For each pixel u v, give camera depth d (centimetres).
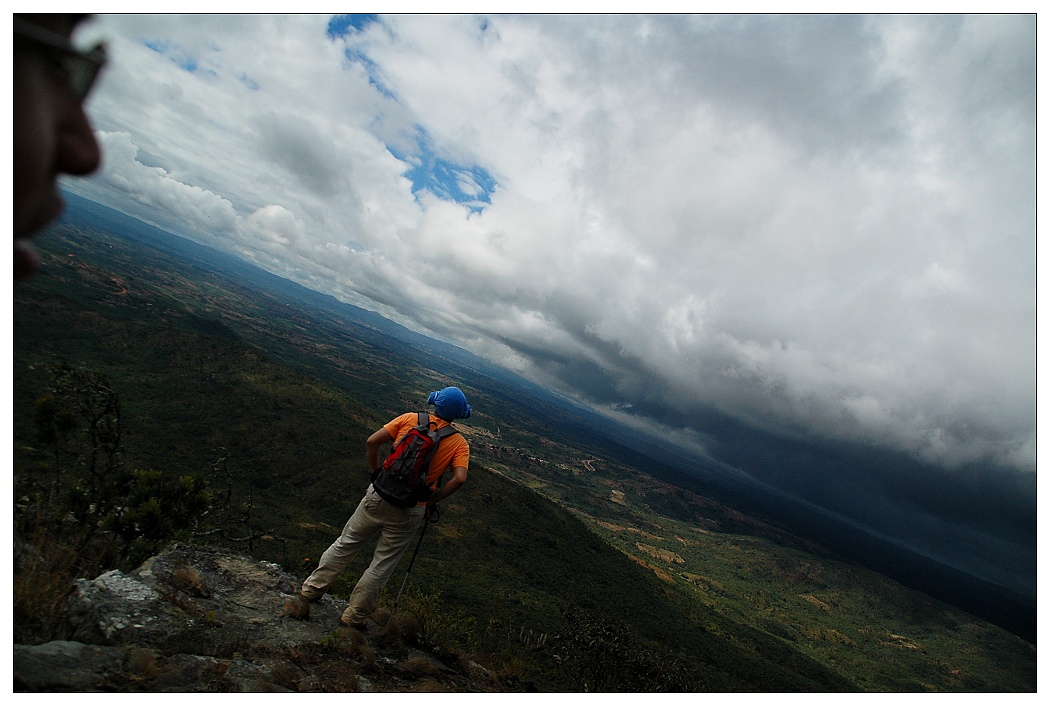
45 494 408
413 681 342
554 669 644
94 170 72
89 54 69
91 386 455
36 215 65
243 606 367
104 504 450
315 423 10469
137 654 256
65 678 220
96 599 303
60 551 368
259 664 292
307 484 8250
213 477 607
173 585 355
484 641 529
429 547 7488
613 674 661
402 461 366
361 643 350
